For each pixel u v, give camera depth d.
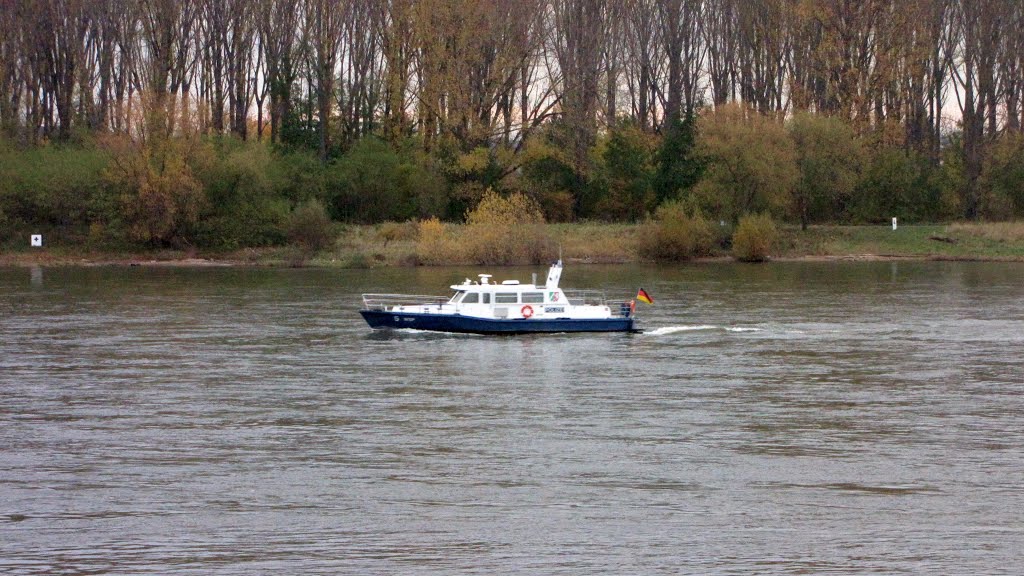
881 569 37.44
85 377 67.00
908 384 65.38
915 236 169.62
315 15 191.50
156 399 60.88
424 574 37.00
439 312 84.50
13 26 181.25
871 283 126.00
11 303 105.50
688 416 57.00
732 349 77.94
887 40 184.00
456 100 179.88
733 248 162.12
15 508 42.69
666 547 39.06
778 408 58.81
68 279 132.38
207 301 107.62
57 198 160.50
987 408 58.94
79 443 51.59
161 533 40.28
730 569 37.44
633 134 191.75
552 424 55.22
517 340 81.62
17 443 51.59
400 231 165.50
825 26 187.75
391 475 46.62
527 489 44.81
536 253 156.62
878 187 185.62
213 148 164.25
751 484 45.50
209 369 69.81
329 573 37.09
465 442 51.72
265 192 166.75
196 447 50.91
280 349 77.50
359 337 83.00
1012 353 76.12
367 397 61.50
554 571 37.25
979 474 46.84
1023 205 185.38
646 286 122.69
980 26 186.75
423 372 69.00
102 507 42.84
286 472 47.03
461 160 179.25
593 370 69.81
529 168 184.00
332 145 194.12
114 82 196.12
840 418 56.62
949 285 123.50
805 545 39.25
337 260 154.88
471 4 179.25
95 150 166.50
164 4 184.50
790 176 166.25
